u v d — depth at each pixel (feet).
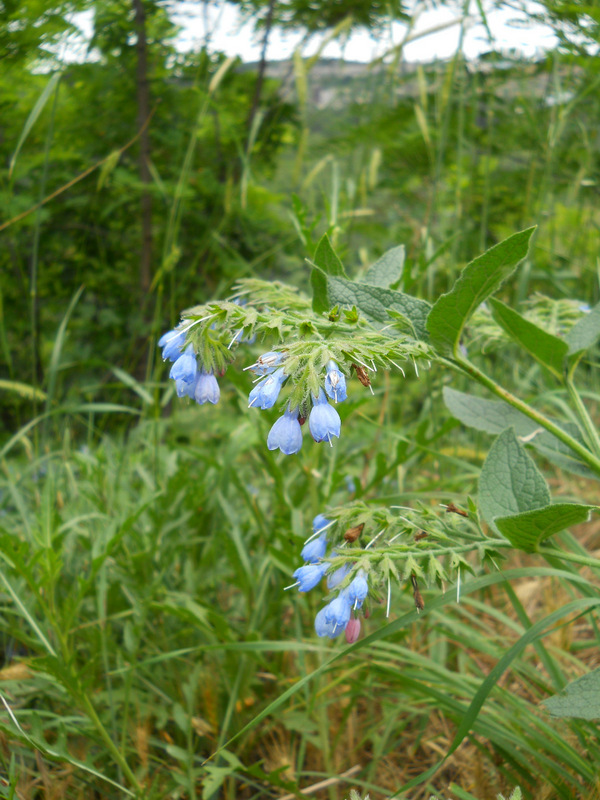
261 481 1.82
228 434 2.27
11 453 2.47
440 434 1.28
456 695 1.14
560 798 0.93
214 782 0.98
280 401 1.17
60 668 0.94
